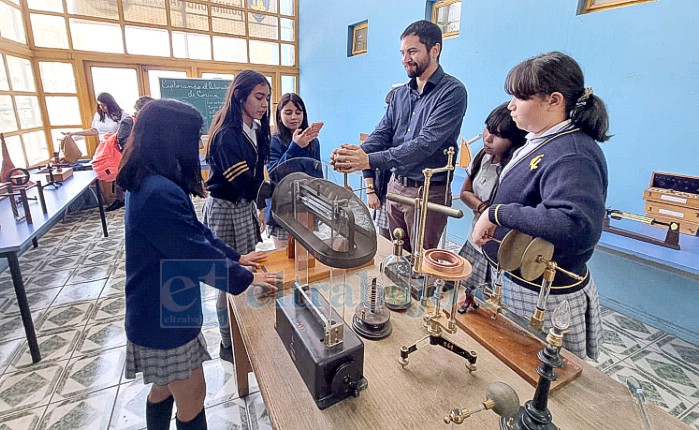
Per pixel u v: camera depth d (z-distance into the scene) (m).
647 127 2.27
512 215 0.92
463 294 1.15
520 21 2.89
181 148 1.01
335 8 5.04
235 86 1.60
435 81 1.66
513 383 0.83
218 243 1.28
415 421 0.73
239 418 1.61
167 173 1.00
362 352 0.79
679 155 2.14
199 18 5.11
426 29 1.58
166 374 1.07
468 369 0.87
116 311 2.43
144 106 0.99
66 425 1.56
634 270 2.38
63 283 2.79
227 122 1.63
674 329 2.25
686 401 1.77
